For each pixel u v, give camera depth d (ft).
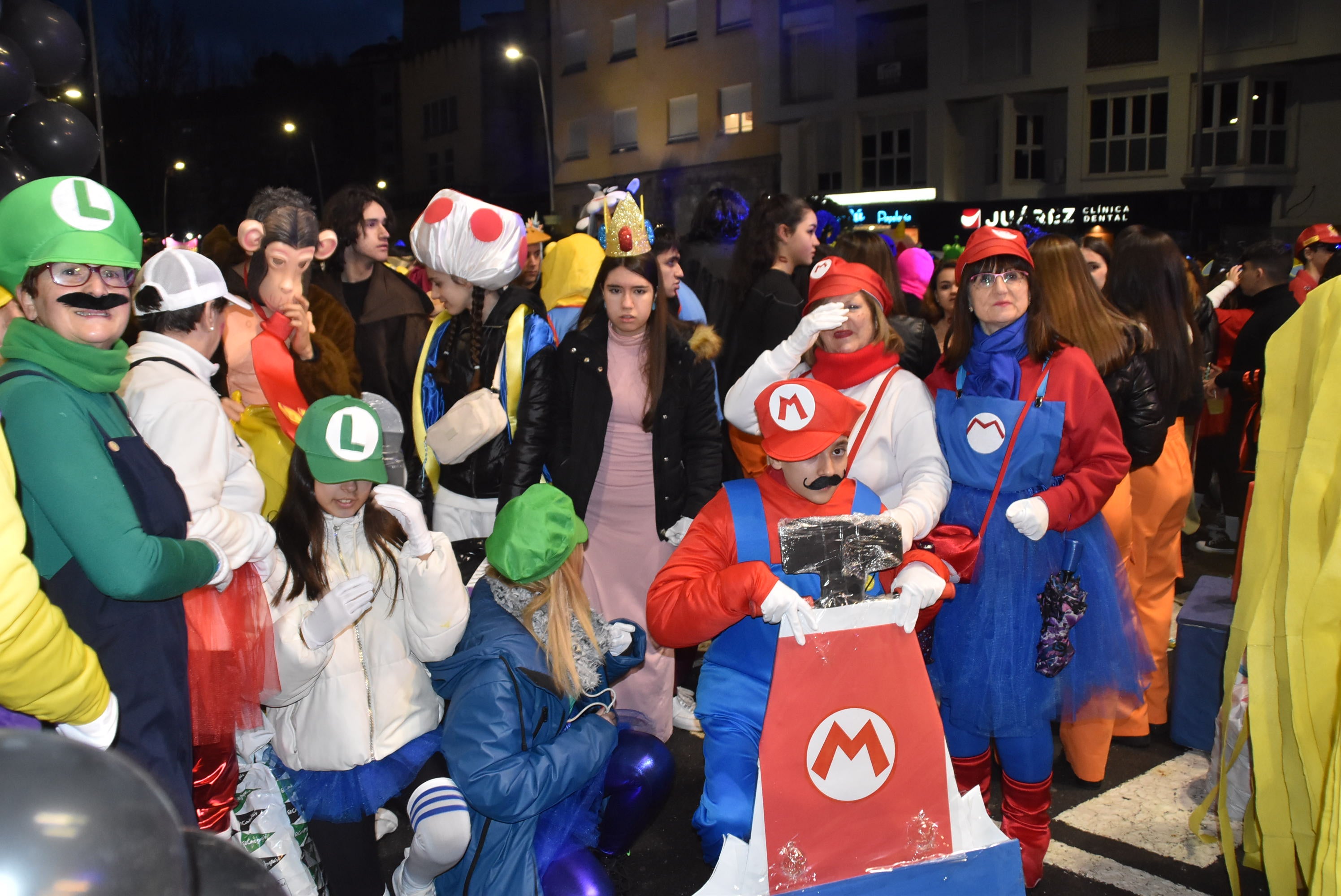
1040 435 9.59
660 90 103.91
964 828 7.91
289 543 8.66
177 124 160.76
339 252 15.99
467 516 12.56
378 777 8.82
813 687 7.48
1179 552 13.33
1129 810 11.66
